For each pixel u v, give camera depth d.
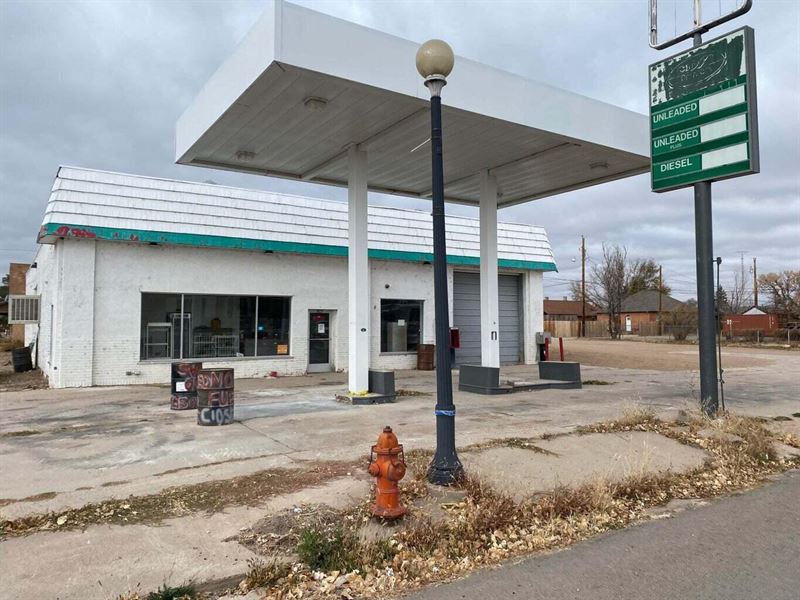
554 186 16.03
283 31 8.34
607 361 24.84
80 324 14.91
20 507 5.45
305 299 18.50
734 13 9.70
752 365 24.16
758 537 5.27
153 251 15.96
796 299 59.72
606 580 4.36
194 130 11.73
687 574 4.45
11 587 3.96
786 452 8.63
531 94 11.21
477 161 13.67
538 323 24.09
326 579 4.30
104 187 15.22
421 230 21.02
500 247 22.73
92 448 7.86
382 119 10.77
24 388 15.12
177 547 4.64
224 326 17.22
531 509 5.68
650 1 10.94
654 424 9.53
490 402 12.32
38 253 21.92
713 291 10.22
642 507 6.15
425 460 7.04
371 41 9.21
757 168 9.52
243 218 17.09
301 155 12.87
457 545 4.89
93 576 4.13
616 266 57.84
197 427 9.29
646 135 13.23
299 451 7.67
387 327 20.56
